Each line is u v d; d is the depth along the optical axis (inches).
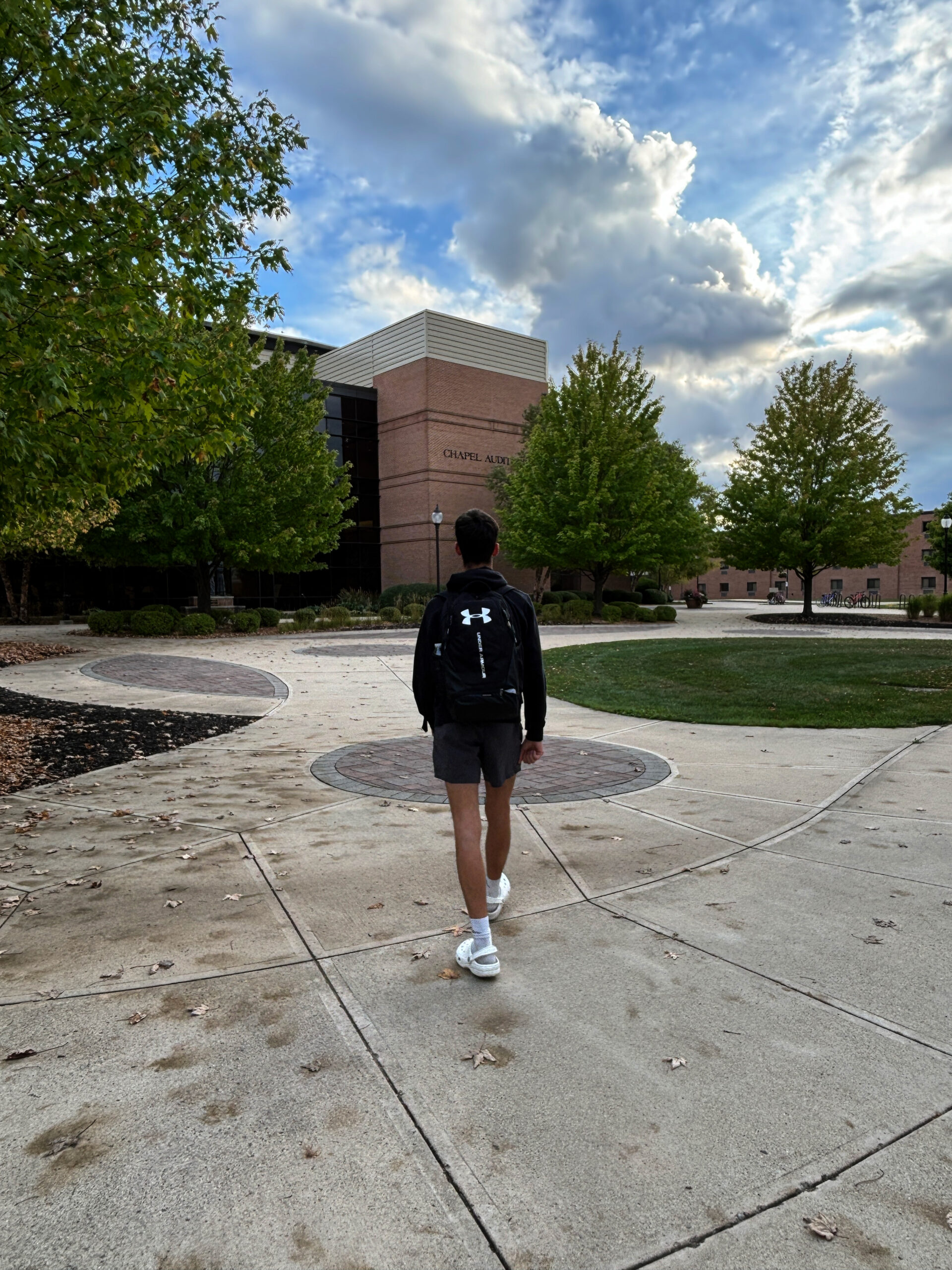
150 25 252.7
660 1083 92.5
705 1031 103.6
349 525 1015.0
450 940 131.3
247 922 138.6
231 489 860.0
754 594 2787.9
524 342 1537.9
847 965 122.0
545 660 592.7
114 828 194.5
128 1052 99.1
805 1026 104.7
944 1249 68.7
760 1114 86.9
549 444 1163.9
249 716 366.3
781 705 386.0
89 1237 70.2
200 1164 79.4
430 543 1413.6
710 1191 75.7
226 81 262.7
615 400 1169.4
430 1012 108.7
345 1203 74.3
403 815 205.3
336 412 1453.0
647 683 475.8
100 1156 80.4
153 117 216.7
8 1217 72.5
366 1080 93.2
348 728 335.0
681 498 1236.5
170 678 501.7
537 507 1133.7
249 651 690.8
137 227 228.2
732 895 150.6
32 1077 93.7
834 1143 82.1
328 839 185.3
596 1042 101.3
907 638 771.4
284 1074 94.4
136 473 282.8
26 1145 82.1
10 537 622.8
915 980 117.1
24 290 213.9
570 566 1176.2
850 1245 69.4
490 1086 92.1
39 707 378.0
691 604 1776.6
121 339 223.3
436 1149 81.5
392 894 151.3
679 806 213.3
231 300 269.1
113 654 665.6
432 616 124.1
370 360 1523.1
